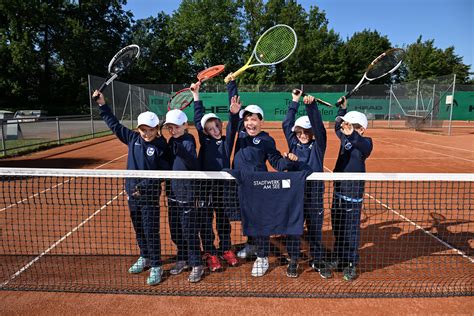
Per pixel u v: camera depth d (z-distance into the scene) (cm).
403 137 1703
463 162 1008
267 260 359
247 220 316
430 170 894
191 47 4556
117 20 4659
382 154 1162
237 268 371
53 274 353
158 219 347
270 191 314
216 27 4206
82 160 1034
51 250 406
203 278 349
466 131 2011
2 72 4072
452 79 1839
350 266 347
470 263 380
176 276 353
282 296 313
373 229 477
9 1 3941
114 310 296
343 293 318
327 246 423
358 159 348
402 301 307
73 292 321
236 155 364
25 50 4009
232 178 312
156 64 4409
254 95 2195
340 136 366
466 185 685
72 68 4250
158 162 348
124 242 397
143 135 340
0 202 588
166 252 410
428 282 338
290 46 402
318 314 290
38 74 4306
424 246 424
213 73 394
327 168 938
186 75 4447
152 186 340
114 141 1492
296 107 392
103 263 377
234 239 445
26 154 1138
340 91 2341
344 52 4084
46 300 309
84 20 4494
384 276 352
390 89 2202
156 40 4416
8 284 333
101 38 4450
